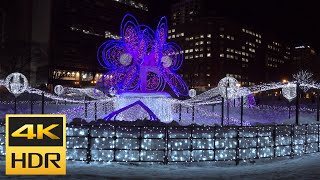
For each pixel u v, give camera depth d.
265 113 31.25
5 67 74.88
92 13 127.06
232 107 37.31
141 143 11.06
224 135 11.63
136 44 20.81
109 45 21.05
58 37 115.50
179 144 11.17
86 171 9.22
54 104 39.09
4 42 96.38
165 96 20.97
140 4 145.25
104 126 10.88
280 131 13.20
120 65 21.16
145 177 8.46
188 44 152.38
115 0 135.25
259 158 11.74
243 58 159.75
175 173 9.31
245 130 12.17
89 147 10.72
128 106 18.78
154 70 21.19
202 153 11.38
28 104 36.56
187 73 119.88
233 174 9.20
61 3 117.12
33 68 104.88
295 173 9.19
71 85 115.69
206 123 22.30
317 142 13.53
